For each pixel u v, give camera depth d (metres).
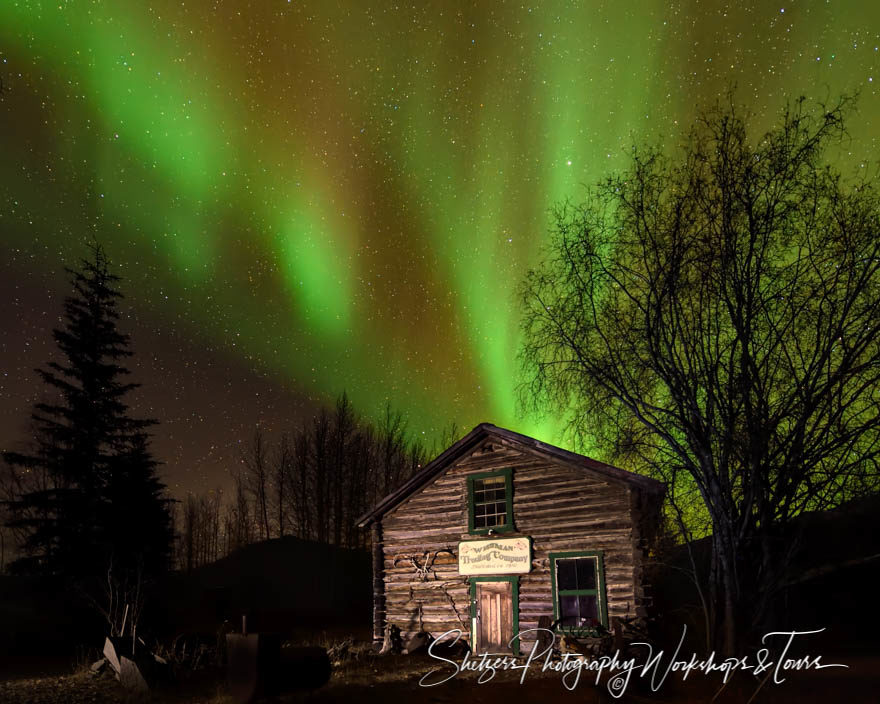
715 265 12.18
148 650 15.52
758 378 11.25
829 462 11.08
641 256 13.01
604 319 13.39
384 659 17.94
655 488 15.66
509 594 18.11
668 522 14.35
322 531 48.88
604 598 16.56
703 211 12.44
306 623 31.50
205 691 13.89
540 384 13.64
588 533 17.23
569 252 13.51
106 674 15.98
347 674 15.37
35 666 19.44
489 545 18.72
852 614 15.58
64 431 29.61
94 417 30.06
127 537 29.02
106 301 32.34
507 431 18.80
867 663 12.15
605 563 16.81
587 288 13.31
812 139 11.75
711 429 11.72
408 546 20.23
